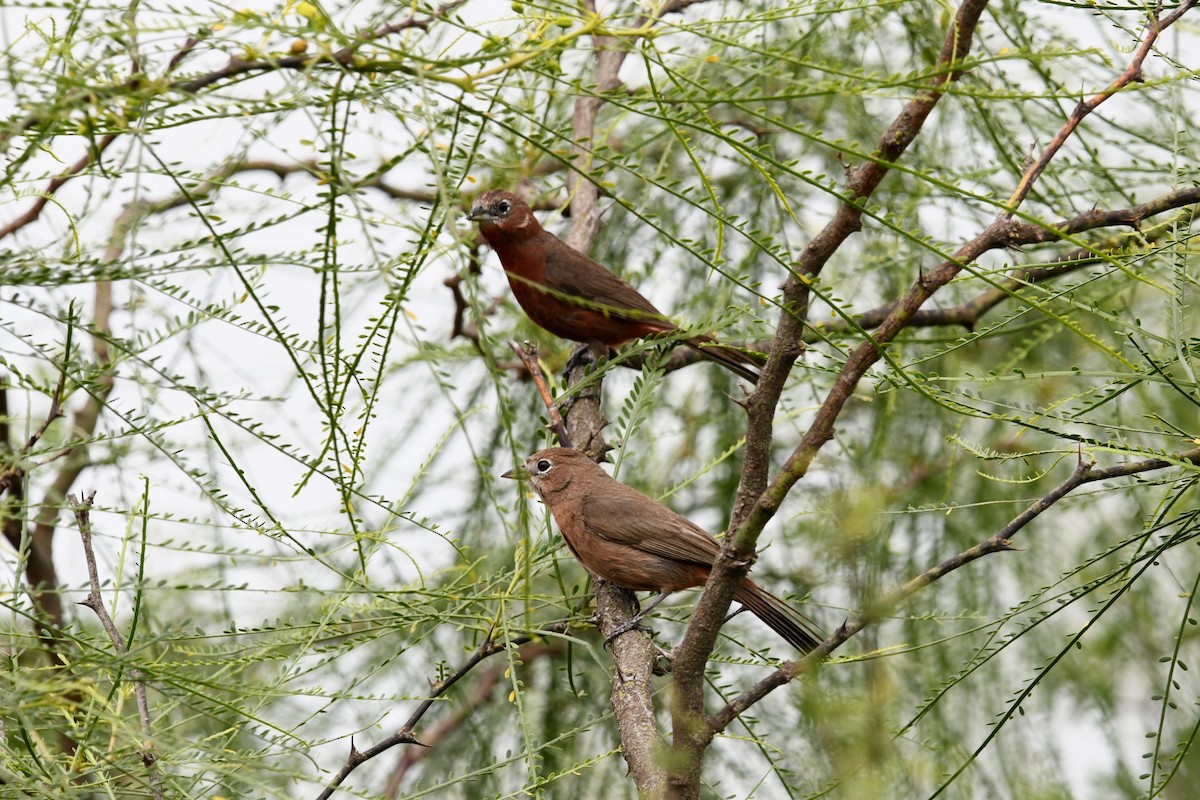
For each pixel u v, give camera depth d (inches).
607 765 493.7
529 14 230.7
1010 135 426.6
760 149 221.9
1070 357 493.7
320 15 197.8
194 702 254.4
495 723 506.9
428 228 211.5
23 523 245.1
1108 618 528.7
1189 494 367.9
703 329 285.3
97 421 343.9
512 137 380.5
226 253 218.4
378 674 449.4
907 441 518.3
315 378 238.8
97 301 359.6
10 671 234.2
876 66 502.6
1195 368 277.1
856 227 258.4
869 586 230.7
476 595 281.3
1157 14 313.1
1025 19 354.3
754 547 280.1
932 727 446.9
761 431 282.2
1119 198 436.5
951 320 488.7
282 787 255.3
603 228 586.9
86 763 257.8
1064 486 283.6
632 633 388.5
